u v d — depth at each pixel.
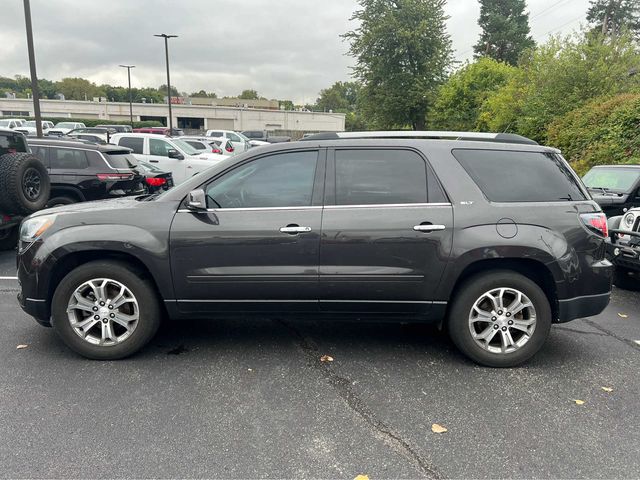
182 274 3.87
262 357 4.11
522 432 3.05
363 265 3.83
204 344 4.36
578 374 3.87
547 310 3.88
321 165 3.94
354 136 4.05
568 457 2.80
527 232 3.79
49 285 3.96
